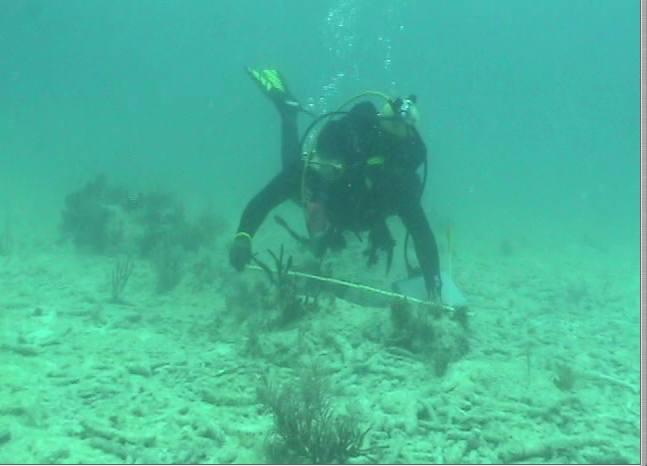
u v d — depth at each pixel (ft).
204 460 9.82
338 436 10.18
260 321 16.56
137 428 10.64
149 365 13.62
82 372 12.93
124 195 31.42
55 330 15.65
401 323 15.34
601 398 13.15
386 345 15.07
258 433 10.75
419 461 10.09
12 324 15.81
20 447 9.66
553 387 13.33
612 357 16.28
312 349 14.67
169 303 19.22
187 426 10.91
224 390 12.49
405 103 16.16
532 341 17.07
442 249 33.45
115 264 24.04
